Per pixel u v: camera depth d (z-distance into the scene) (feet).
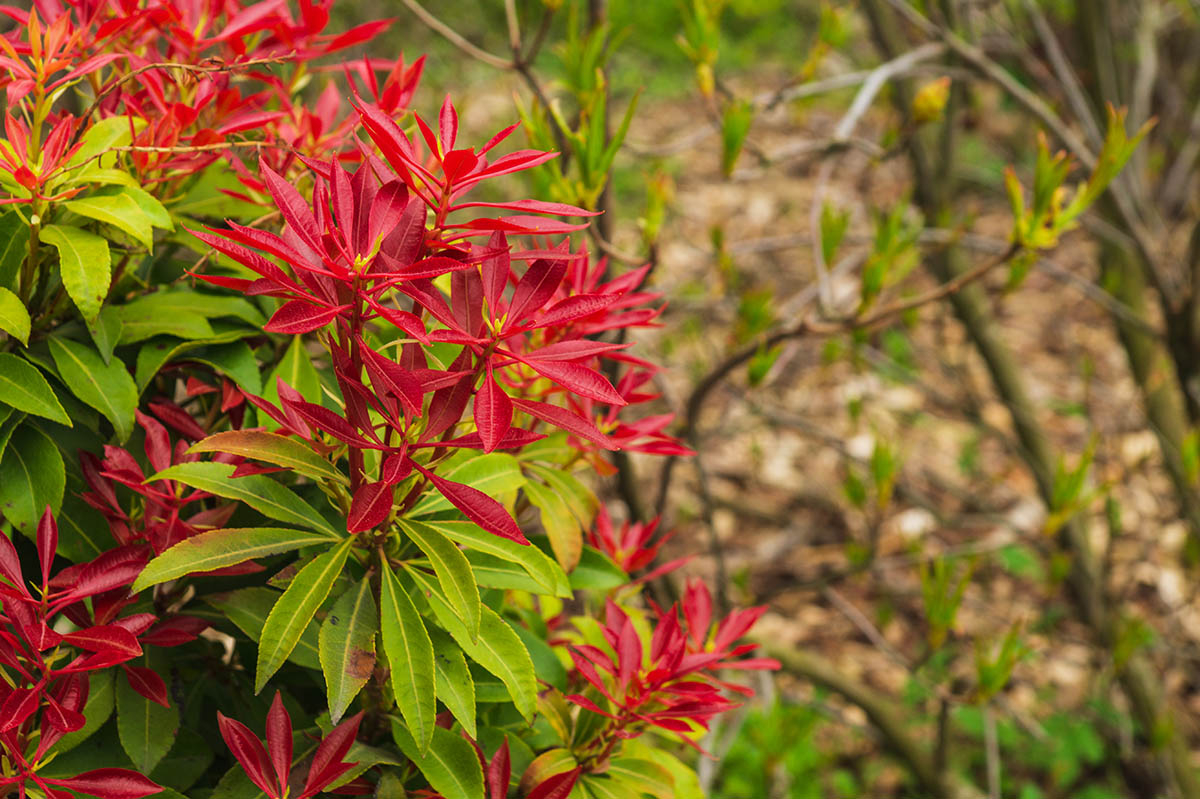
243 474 3.13
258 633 3.16
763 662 3.51
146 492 3.20
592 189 3.93
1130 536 9.96
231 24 3.44
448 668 3.14
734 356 4.79
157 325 3.32
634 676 3.35
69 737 3.10
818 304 4.91
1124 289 7.42
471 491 2.99
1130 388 11.84
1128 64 8.28
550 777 3.26
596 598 3.95
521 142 14.65
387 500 2.98
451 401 2.98
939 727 6.28
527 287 2.95
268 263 2.90
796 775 8.30
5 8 3.39
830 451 11.59
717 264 6.09
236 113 3.48
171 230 3.32
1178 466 7.23
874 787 8.84
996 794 6.14
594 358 3.50
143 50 3.52
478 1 21.29
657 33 22.61
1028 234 4.11
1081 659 9.59
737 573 6.42
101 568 3.09
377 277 2.90
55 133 3.19
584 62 4.12
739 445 11.82
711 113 4.82
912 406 12.07
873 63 10.68
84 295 3.16
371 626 3.08
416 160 3.06
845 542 10.88
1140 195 6.82
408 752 3.16
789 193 16.31
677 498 11.09
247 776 3.12
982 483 11.12
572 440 3.61
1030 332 13.08
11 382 3.17
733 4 18.07
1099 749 8.68
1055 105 6.73
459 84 18.21
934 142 7.61
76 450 3.32
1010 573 10.45
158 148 3.26
